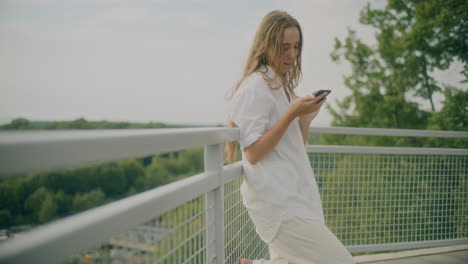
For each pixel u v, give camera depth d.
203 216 1.00
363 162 2.47
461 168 2.78
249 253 1.55
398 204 2.60
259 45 1.35
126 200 0.66
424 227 2.67
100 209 0.59
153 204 0.70
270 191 1.21
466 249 2.72
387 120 11.77
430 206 2.69
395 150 2.49
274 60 1.31
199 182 0.92
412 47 11.02
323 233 1.19
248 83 1.25
